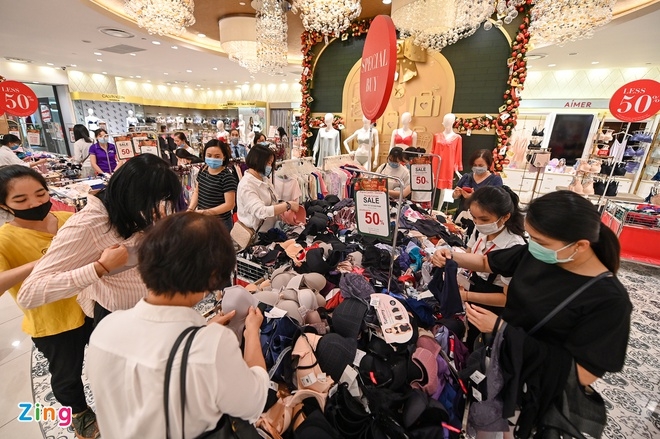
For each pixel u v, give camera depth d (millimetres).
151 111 12945
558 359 959
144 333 662
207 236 688
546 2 3518
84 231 1120
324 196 3229
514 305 1174
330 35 5359
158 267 660
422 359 1106
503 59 4355
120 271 1228
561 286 1020
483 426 1050
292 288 1440
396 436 923
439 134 4629
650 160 6984
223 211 2510
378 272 1688
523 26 4043
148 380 622
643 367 2408
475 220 1609
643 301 3359
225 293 1208
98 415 699
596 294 943
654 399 2102
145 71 9938
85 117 10656
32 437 1681
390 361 1136
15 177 1340
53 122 10758
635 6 4035
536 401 994
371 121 2270
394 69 1911
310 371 1051
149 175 1137
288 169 3012
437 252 1564
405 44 4793
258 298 1353
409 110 5090
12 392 1959
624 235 4145
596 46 5441
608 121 7379
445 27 4020
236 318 1140
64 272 1065
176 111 13875
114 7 4836
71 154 10891
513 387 997
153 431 637
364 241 2064
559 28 3713
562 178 7410
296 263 1737
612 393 2154
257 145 2283
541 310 1044
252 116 12891
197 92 14492
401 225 2320
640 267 4211
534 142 7730
